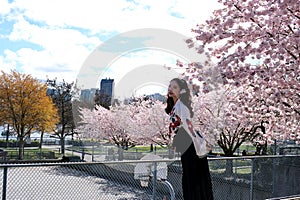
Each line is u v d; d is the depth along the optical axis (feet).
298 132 32.48
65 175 22.21
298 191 31.30
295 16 24.11
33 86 99.40
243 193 27.61
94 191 21.90
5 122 99.40
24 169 24.16
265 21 24.77
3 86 96.43
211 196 16.10
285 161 30.86
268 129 33.76
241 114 33.06
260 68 25.05
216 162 28.07
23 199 23.11
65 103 110.11
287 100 28.09
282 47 23.73
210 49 27.37
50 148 114.93
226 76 24.89
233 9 27.27
